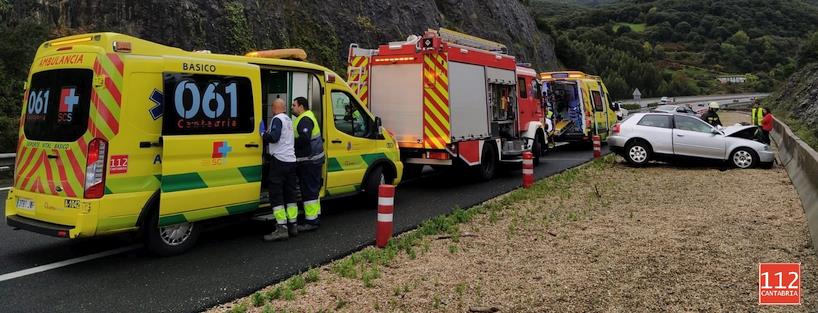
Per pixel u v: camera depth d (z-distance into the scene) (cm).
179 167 582
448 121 1030
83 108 536
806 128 2797
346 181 816
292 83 745
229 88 634
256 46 2077
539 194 982
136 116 549
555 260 576
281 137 666
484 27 3903
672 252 602
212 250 629
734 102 7781
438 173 1332
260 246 647
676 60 12244
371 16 2752
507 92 1294
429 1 3262
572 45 6222
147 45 566
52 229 538
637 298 467
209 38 1923
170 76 575
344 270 538
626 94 8556
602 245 633
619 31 13975
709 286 494
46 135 566
